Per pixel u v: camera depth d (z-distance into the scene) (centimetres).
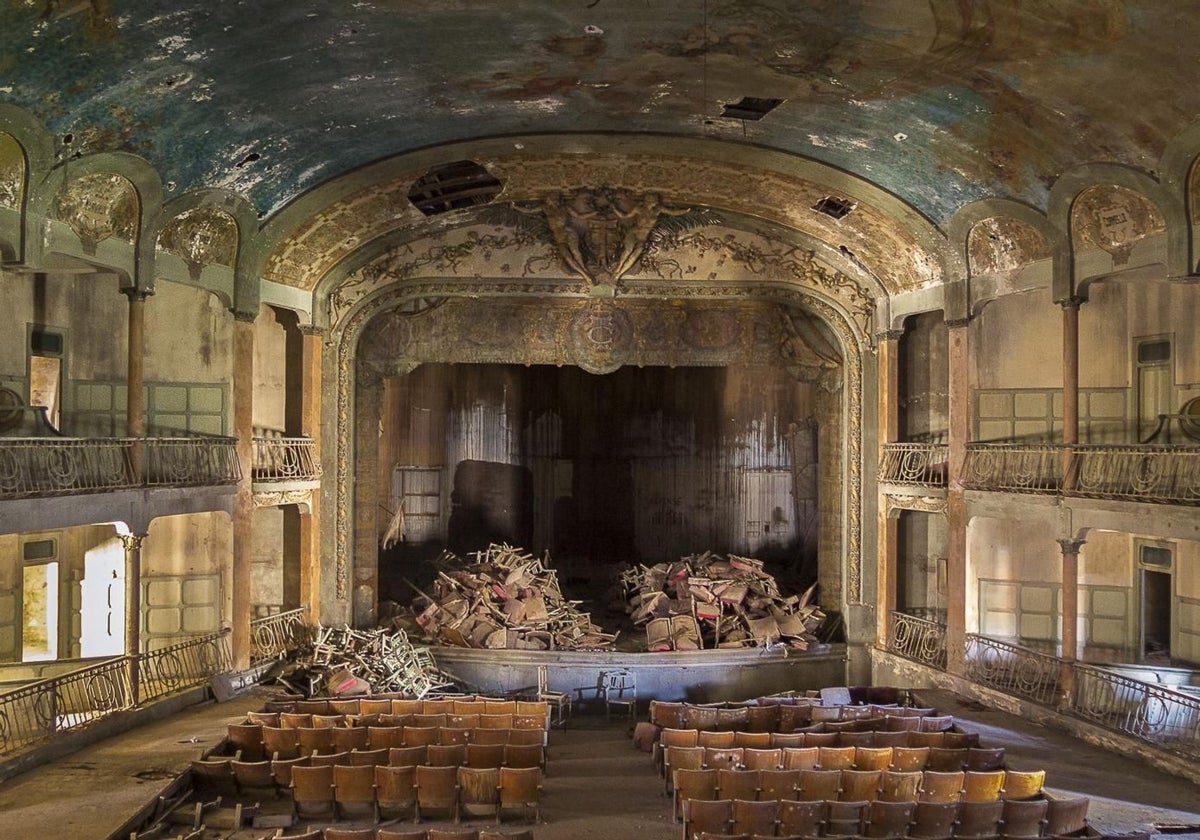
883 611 2523
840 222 2350
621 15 1476
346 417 2600
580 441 3198
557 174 2273
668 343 2689
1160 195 1647
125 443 1878
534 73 1717
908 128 1847
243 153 1894
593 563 3189
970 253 2170
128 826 1305
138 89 1552
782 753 1448
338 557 2594
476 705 1831
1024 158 1820
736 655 2553
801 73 1683
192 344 2331
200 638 2119
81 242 1741
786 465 3139
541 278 2597
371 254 2538
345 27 1497
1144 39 1355
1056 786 1521
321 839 1158
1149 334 2142
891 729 1712
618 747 1897
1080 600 2262
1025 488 2055
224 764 1419
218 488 2139
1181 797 1490
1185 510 1680
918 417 2580
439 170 2252
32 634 2252
